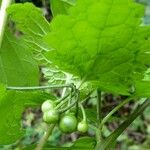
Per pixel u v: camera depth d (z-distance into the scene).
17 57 0.17
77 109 0.14
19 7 0.14
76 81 0.15
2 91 0.14
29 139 0.36
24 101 0.15
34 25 0.15
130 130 0.48
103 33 0.12
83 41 0.12
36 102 0.15
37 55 0.15
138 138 0.48
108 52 0.13
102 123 0.16
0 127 0.15
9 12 0.14
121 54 0.13
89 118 0.17
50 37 0.12
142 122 0.47
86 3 0.11
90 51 0.13
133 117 0.16
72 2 0.17
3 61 0.17
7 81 0.17
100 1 0.11
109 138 0.16
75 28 0.12
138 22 0.12
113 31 0.12
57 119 0.14
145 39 0.12
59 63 0.13
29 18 0.15
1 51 0.17
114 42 0.12
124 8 0.11
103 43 0.12
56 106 0.14
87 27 0.12
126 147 0.47
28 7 0.14
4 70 0.17
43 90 0.15
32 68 0.17
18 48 0.17
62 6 0.17
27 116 0.43
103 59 0.13
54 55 0.13
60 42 0.12
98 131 0.16
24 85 0.17
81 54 0.13
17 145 0.36
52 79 0.15
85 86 0.14
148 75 0.15
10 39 0.17
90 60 0.13
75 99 0.14
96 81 0.14
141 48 0.13
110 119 0.18
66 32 0.12
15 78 0.17
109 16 0.12
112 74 0.13
